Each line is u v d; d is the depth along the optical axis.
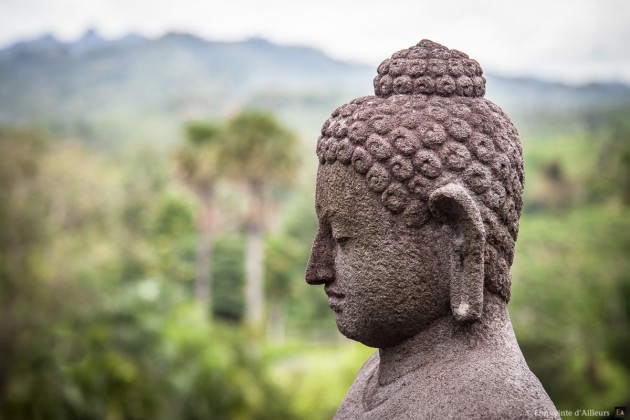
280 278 33.38
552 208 27.06
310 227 37.25
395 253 2.29
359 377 2.66
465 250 2.22
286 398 14.02
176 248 33.31
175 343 11.43
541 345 13.90
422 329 2.33
